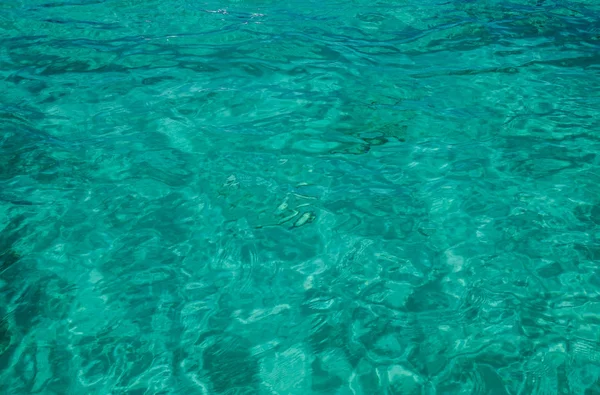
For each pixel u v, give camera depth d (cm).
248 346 271
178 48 551
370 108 459
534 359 259
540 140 421
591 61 533
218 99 468
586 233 334
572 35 585
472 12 635
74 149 409
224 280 309
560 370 254
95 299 296
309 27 595
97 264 317
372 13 630
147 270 314
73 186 374
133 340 273
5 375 254
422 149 412
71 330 278
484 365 257
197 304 294
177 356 266
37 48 552
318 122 440
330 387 250
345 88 485
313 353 267
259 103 464
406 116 449
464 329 276
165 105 461
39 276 308
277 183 379
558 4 662
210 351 268
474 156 404
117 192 370
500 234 335
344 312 288
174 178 383
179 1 658
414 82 497
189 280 308
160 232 340
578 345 266
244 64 520
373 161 400
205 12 629
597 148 411
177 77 500
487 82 498
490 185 376
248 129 433
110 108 458
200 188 374
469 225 343
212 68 514
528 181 379
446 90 485
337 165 396
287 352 268
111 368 259
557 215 349
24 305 291
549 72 515
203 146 414
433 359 262
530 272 308
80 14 626
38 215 350
